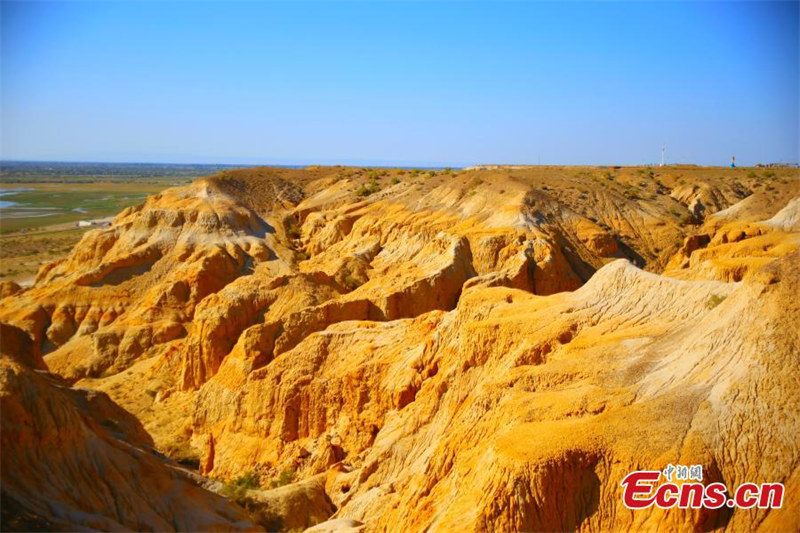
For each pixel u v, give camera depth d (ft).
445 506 76.38
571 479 65.26
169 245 281.95
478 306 116.98
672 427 66.59
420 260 249.34
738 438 64.90
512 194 276.00
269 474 129.70
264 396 138.31
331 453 125.08
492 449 70.08
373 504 98.84
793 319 69.92
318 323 164.25
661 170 378.12
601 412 72.79
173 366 199.93
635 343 84.23
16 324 236.63
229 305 189.26
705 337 75.87
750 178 345.92
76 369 215.72
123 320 237.04
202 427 152.05
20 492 71.15
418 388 121.19
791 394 65.72
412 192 318.45
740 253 161.58
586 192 306.55
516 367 90.38
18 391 76.74
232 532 87.81
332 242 306.14
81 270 279.08
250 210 327.67
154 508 83.35
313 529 95.81
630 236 276.00
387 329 141.79
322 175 423.23
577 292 107.04
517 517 63.93
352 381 129.70
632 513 62.95
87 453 81.20
